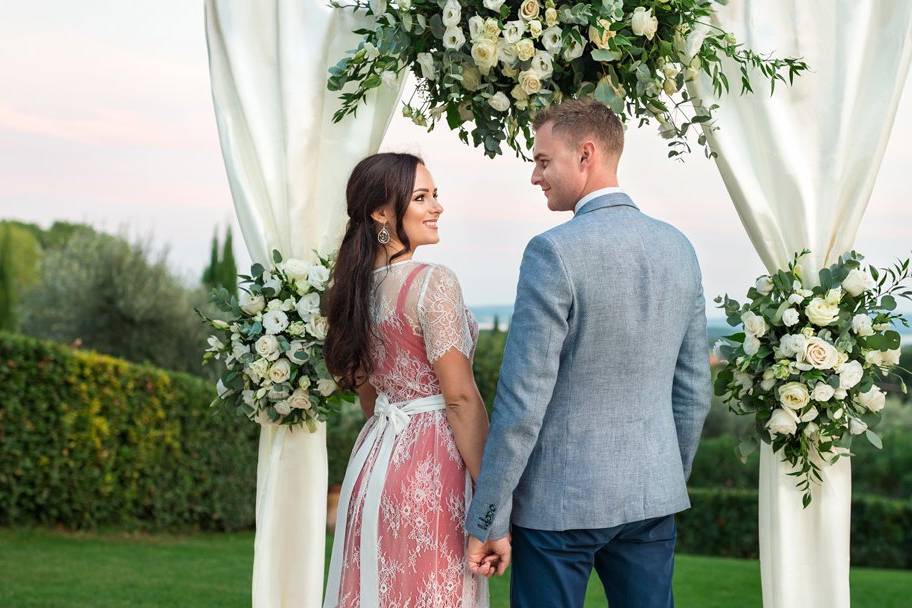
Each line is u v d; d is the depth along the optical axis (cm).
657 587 210
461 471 226
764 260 255
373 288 231
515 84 246
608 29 229
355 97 264
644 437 205
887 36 253
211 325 271
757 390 249
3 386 623
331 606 239
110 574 511
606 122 207
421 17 241
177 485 713
